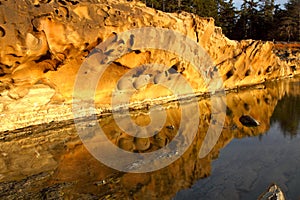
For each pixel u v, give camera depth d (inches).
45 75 393.7
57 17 351.3
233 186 251.8
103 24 404.2
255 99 706.8
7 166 275.0
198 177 267.6
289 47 1530.5
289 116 522.3
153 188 243.6
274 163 302.5
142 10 480.1
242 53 837.8
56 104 419.8
